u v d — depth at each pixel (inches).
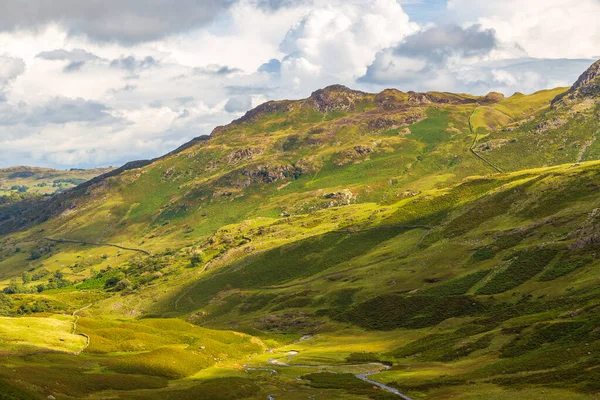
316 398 5009.8
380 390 5177.2
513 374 4712.1
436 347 6638.8
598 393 3686.0
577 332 5147.6
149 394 4709.6
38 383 4158.5
